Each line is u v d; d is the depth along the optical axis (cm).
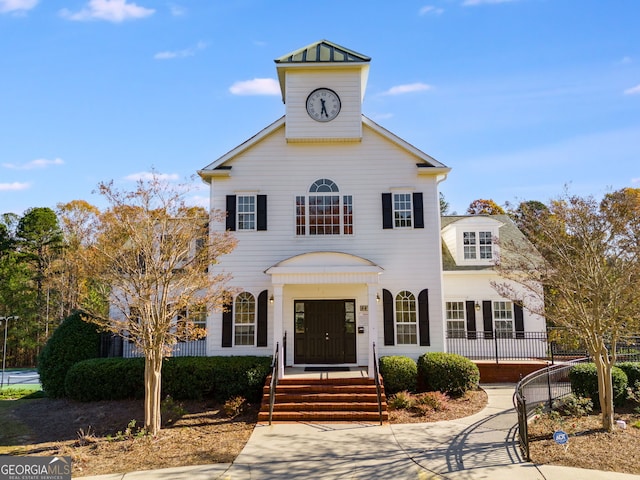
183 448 1066
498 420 1246
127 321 1259
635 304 1033
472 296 2083
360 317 1758
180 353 1823
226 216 1769
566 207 1141
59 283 3259
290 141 1789
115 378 1567
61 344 1711
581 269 1071
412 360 1598
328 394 1400
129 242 1312
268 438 1138
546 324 2056
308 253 1616
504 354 2028
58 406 1555
